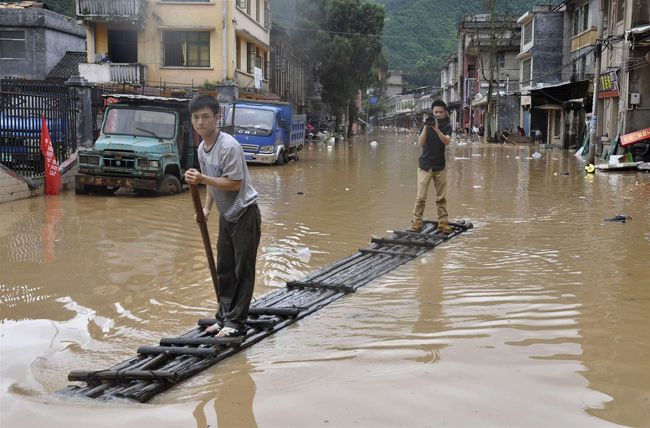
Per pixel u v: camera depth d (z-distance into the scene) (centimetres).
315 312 520
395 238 827
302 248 793
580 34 3644
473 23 6581
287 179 1722
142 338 466
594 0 3403
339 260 728
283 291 590
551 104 3481
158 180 1255
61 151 1379
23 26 3014
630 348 409
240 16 3048
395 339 439
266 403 339
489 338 434
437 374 370
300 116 2555
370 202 1230
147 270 666
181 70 2891
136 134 1298
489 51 5797
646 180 1658
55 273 650
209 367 404
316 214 1070
